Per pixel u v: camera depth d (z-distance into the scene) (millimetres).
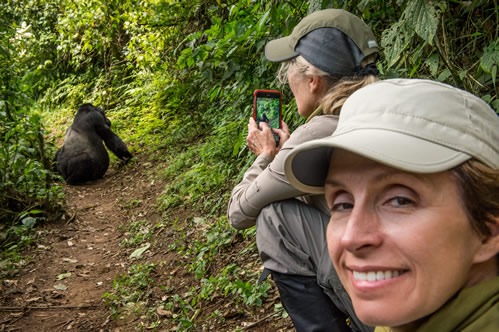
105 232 6711
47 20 16266
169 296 4340
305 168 1124
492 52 2250
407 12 2312
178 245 5402
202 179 6895
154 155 10125
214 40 5598
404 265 904
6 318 4242
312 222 2102
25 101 7699
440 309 925
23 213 6336
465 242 904
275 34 4266
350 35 2123
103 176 10242
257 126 2496
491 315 868
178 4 8961
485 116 935
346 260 986
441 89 932
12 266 5293
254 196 2176
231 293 4000
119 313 4195
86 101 15188
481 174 888
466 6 2287
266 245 2166
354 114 978
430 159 868
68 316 4281
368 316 935
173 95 11172
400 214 909
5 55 7508
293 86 2271
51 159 10133
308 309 2086
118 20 13656
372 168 925
